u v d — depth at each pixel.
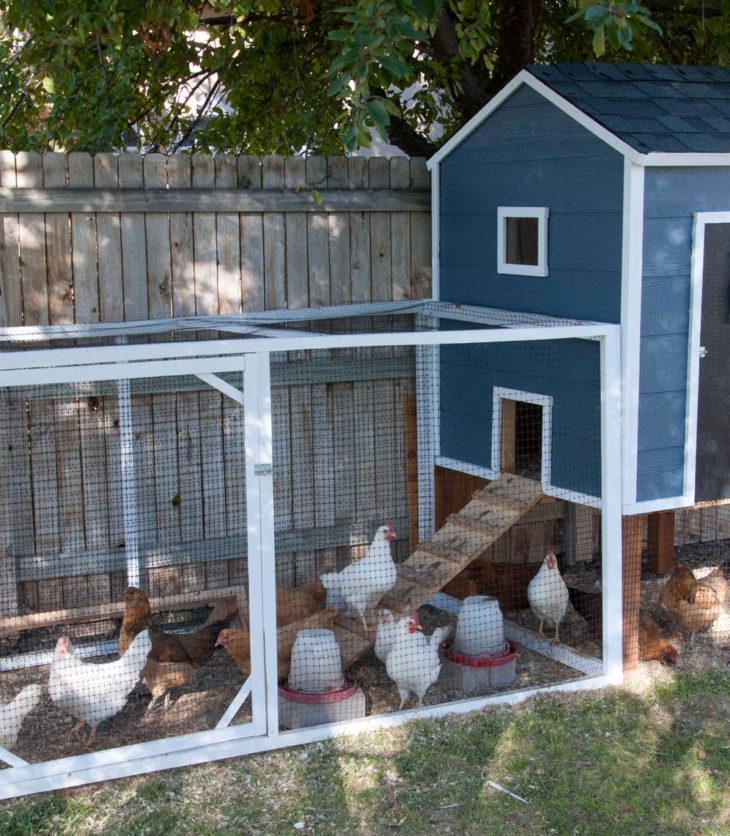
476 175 6.41
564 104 5.61
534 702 5.46
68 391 6.16
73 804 4.53
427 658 5.30
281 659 5.54
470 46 6.50
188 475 6.54
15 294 5.88
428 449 6.95
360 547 7.02
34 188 5.83
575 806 4.54
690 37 8.40
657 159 5.21
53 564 6.29
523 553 7.36
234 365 4.71
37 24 6.80
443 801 4.58
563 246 5.79
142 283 6.17
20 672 6.00
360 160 6.63
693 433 5.65
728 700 5.49
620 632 5.68
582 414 5.72
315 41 7.85
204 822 4.42
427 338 4.97
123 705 5.21
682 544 8.00
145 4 6.84
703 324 5.61
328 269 6.65
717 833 4.33
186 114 9.13
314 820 4.44
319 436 6.81
